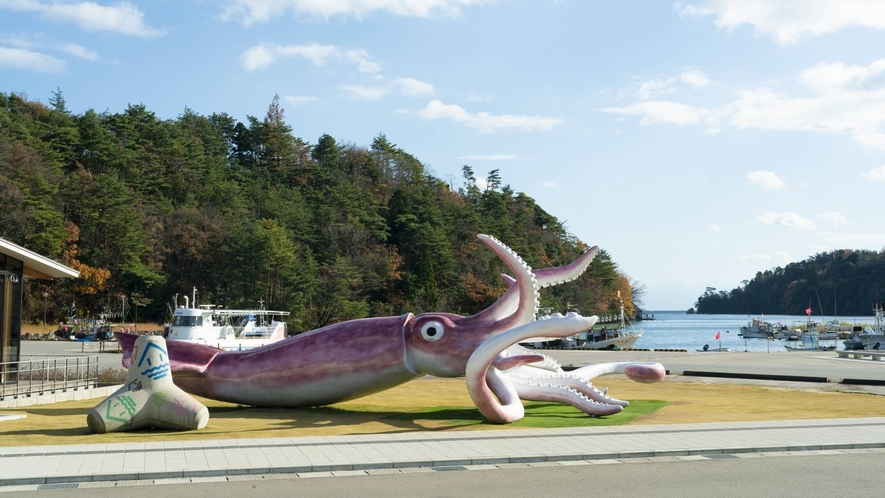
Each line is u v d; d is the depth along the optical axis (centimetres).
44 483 1142
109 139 10438
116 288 8744
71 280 8269
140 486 1129
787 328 12594
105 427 1606
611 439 1513
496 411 1745
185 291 9069
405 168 15225
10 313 2398
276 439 1508
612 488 1116
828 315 18800
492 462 1299
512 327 1883
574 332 1705
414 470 1245
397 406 2205
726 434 1580
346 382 1973
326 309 9019
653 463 1305
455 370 1905
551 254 13375
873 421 1784
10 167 8344
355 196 11825
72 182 8719
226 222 9794
